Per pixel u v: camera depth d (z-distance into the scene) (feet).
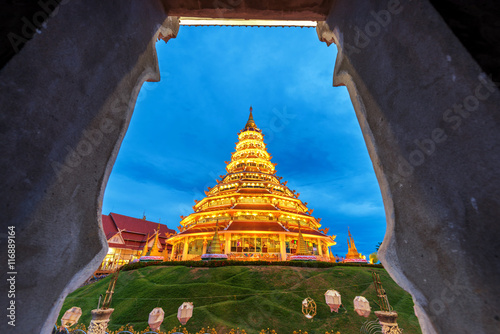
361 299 24.64
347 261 74.13
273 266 57.47
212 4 13.87
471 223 5.92
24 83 6.13
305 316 33.22
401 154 8.25
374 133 9.99
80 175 7.98
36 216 6.26
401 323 34.68
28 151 6.14
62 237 7.15
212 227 92.53
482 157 5.88
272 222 94.07
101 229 8.91
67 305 50.16
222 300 41.37
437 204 6.74
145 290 48.39
